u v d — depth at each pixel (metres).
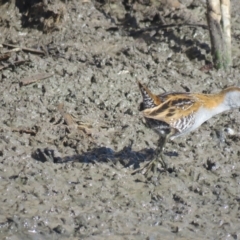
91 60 15.84
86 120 13.85
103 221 11.48
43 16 16.78
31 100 14.23
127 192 12.16
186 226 11.65
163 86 15.23
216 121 14.38
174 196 12.21
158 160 12.66
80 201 11.82
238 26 17.88
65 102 14.33
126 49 16.39
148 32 17.19
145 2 18.00
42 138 13.19
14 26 16.73
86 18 17.33
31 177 12.16
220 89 15.48
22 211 11.46
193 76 15.84
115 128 13.75
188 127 12.39
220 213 11.99
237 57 16.77
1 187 11.91
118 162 12.76
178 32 17.23
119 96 14.70
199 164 13.06
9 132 13.19
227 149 13.53
